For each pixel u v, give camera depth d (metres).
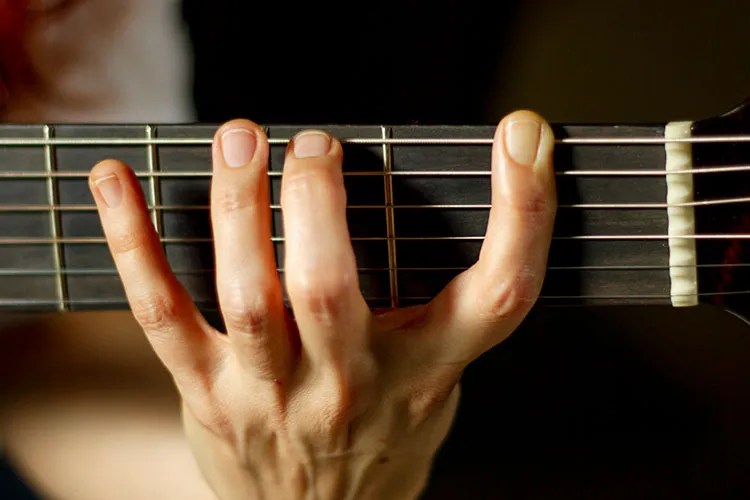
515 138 0.53
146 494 0.65
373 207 0.56
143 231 0.54
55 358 0.64
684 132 0.56
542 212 0.53
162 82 0.64
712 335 0.64
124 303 0.57
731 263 0.56
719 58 0.63
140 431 0.64
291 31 0.63
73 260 0.57
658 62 0.63
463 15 0.62
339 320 0.53
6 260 0.57
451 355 0.56
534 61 0.63
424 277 0.56
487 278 0.54
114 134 0.56
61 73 0.64
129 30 0.63
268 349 0.54
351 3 0.62
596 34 0.63
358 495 0.59
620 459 0.65
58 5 0.63
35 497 0.65
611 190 0.56
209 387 0.56
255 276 0.53
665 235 0.56
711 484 0.65
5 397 0.64
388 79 0.63
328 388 0.55
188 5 0.63
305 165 0.53
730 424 0.65
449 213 0.56
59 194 0.56
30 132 0.56
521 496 0.65
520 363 0.64
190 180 0.56
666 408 0.65
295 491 0.58
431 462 0.61
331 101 0.63
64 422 0.64
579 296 0.56
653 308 0.64
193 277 0.56
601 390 0.64
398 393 0.56
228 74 0.63
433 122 0.63
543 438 0.64
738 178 0.56
